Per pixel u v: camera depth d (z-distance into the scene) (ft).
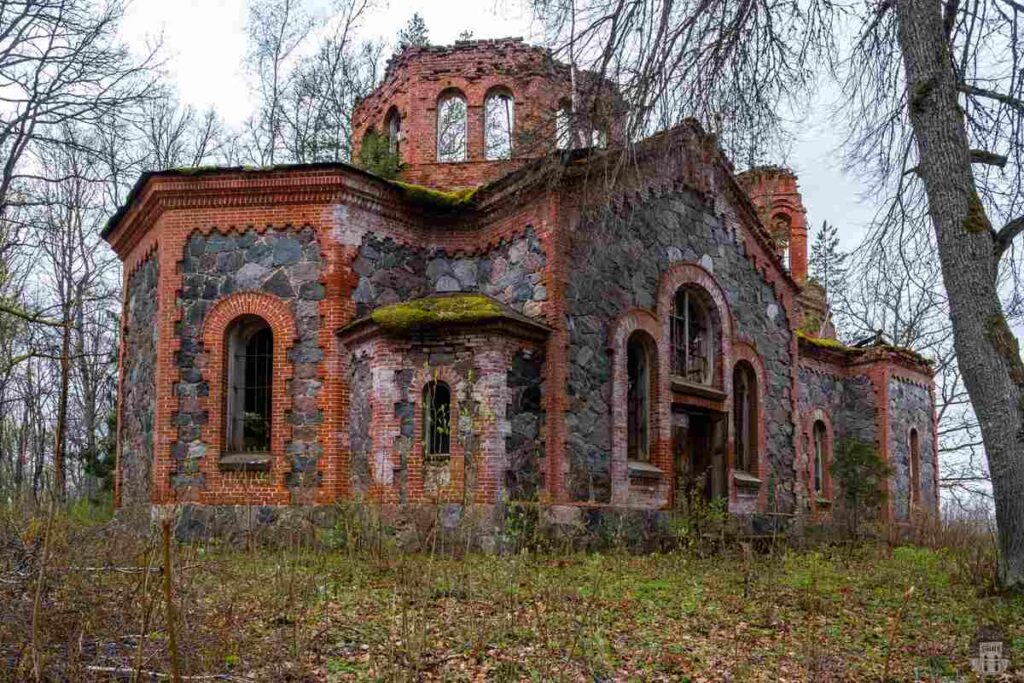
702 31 38.96
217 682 21.70
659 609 36.14
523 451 54.13
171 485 57.47
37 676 18.90
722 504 63.21
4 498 27.66
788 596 40.63
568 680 24.26
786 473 75.46
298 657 24.58
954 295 41.45
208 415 57.98
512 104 75.00
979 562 45.44
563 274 56.54
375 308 60.18
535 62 50.31
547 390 55.26
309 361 57.93
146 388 62.95
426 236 63.82
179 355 59.06
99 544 31.32
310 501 56.08
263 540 52.85
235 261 59.67
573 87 41.81
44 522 25.07
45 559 20.01
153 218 62.90
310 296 58.59
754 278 74.49
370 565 40.65
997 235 42.70
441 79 76.59
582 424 56.29
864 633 33.73
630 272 61.36
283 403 57.57
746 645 31.09
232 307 59.11
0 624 22.15
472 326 53.88
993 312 40.86
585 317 57.67
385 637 27.91
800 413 87.61
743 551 50.11
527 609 30.68
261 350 60.80
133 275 68.95
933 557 58.65
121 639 22.27
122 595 25.23
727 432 67.97
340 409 57.16
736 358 70.38
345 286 58.59
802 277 109.40
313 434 57.11
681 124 41.88
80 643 21.08
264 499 56.65
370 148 75.10
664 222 65.05
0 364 56.90
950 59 43.27
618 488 57.26
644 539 57.16
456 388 53.88
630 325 60.49
